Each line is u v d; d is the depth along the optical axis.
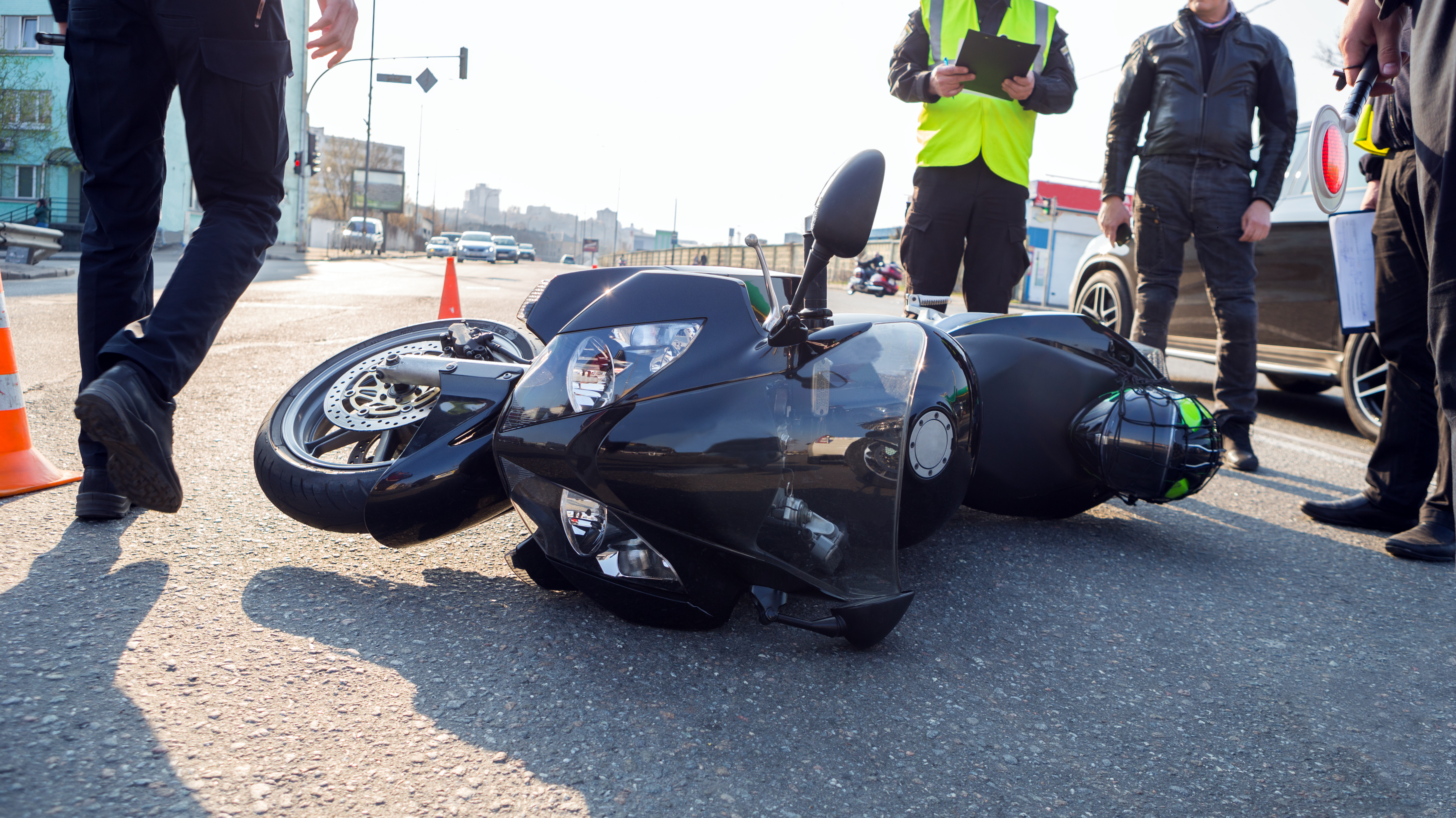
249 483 2.74
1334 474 4.07
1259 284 5.48
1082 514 3.13
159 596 1.88
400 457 1.97
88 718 1.40
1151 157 4.04
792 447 1.71
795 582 1.78
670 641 1.85
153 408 1.84
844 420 1.71
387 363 2.23
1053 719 1.66
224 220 2.05
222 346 5.58
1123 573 2.52
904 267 3.81
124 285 2.27
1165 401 2.60
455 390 2.01
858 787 1.39
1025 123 3.61
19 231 13.20
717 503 1.70
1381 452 3.07
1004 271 3.69
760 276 2.13
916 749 1.52
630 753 1.44
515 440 1.80
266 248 2.15
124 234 2.25
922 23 3.64
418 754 1.39
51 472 2.62
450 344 2.50
